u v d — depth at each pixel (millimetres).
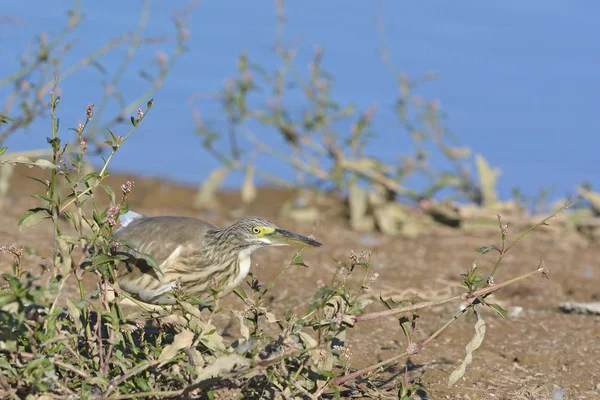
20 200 25125
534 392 12625
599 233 25922
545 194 26484
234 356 9867
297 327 10695
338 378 10953
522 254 22922
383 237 24609
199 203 26359
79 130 10414
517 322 16266
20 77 20484
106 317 10375
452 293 18031
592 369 13727
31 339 9891
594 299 18625
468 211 25891
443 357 13961
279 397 10672
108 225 10422
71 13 20250
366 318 10883
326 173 26281
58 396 9758
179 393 9852
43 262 16938
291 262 11352
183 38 21094
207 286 13406
